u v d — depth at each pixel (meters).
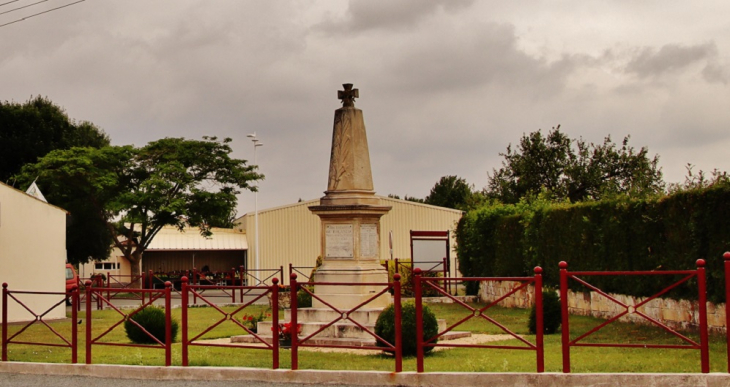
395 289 12.47
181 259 62.84
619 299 20.80
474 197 52.09
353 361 14.25
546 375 11.66
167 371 13.55
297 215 58.62
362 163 18.94
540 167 50.09
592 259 22.23
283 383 12.71
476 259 33.03
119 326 22.95
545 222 25.62
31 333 21.36
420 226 58.34
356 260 18.52
